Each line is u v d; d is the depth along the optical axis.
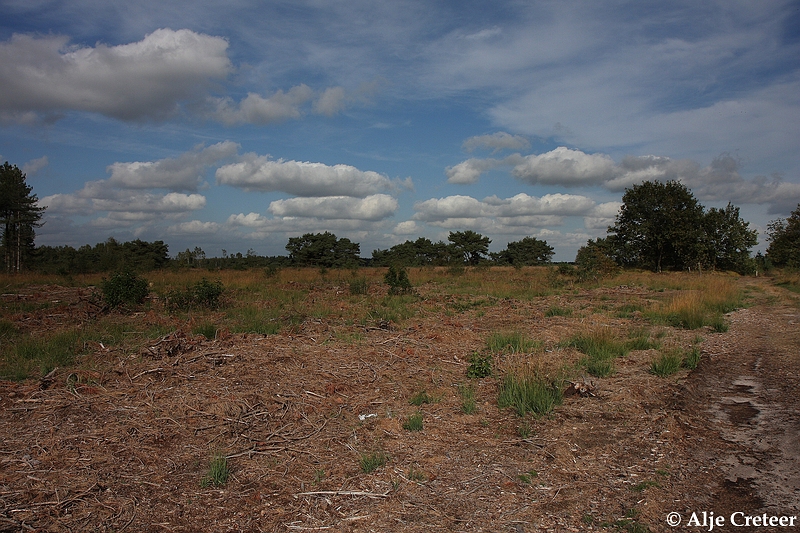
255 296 17.80
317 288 21.61
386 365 8.10
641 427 5.64
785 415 5.96
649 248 46.06
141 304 14.80
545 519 3.76
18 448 4.81
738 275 40.94
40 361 7.78
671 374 7.88
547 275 28.56
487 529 3.62
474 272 34.84
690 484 4.33
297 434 5.31
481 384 7.29
